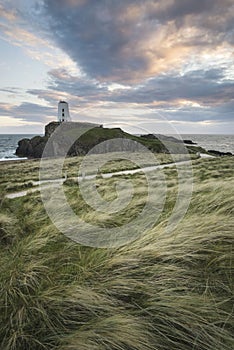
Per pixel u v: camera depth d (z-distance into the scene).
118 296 2.31
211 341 1.83
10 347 1.88
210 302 2.12
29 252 3.30
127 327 1.94
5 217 5.23
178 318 2.00
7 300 2.33
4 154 81.00
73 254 3.20
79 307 2.19
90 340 1.87
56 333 1.98
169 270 2.55
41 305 2.18
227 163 19.36
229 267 2.50
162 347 1.84
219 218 3.34
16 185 13.38
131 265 2.68
